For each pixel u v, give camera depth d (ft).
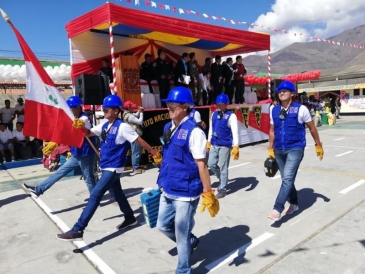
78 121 13.15
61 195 20.30
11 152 31.94
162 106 32.40
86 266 11.37
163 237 13.37
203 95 37.24
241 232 13.47
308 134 47.09
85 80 26.89
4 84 49.24
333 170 23.65
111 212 16.62
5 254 12.57
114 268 11.03
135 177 24.44
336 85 102.37
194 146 8.80
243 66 40.42
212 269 10.69
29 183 24.20
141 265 11.16
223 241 12.70
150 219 10.84
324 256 11.02
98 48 34.71
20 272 11.16
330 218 14.30
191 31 30.17
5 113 34.86
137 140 12.66
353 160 26.99
